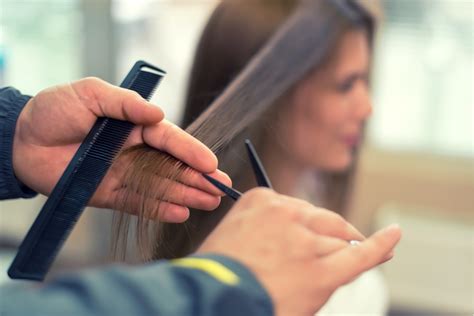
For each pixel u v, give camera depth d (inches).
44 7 86.0
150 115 19.9
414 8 81.7
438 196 82.6
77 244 70.1
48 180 24.7
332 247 13.0
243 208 13.5
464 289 75.9
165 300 10.3
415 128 85.7
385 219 80.0
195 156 19.8
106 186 20.6
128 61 86.8
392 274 77.3
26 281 16.2
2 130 24.4
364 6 35.9
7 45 87.8
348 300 38.9
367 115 36.3
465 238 76.9
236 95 29.1
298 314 12.3
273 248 12.5
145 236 21.0
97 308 9.7
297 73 31.4
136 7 83.7
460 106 83.7
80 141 23.9
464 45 81.6
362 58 35.0
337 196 37.9
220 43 32.3
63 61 88.0
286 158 30.5
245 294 11.2
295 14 33.5
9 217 84.1
